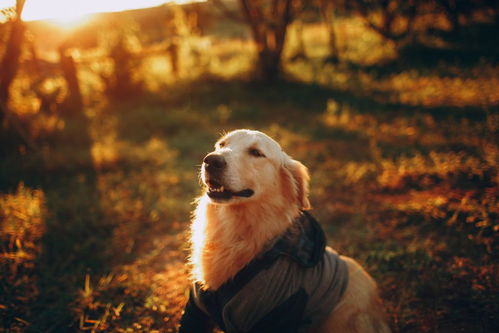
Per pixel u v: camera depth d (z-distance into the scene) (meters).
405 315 3.00
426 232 4.20
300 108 10.05
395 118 8.59
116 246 4.07
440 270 3.41
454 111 8.50
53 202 4.64
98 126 8.01
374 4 15.62
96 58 10.23
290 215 2.53
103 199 4.81
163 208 4.78
